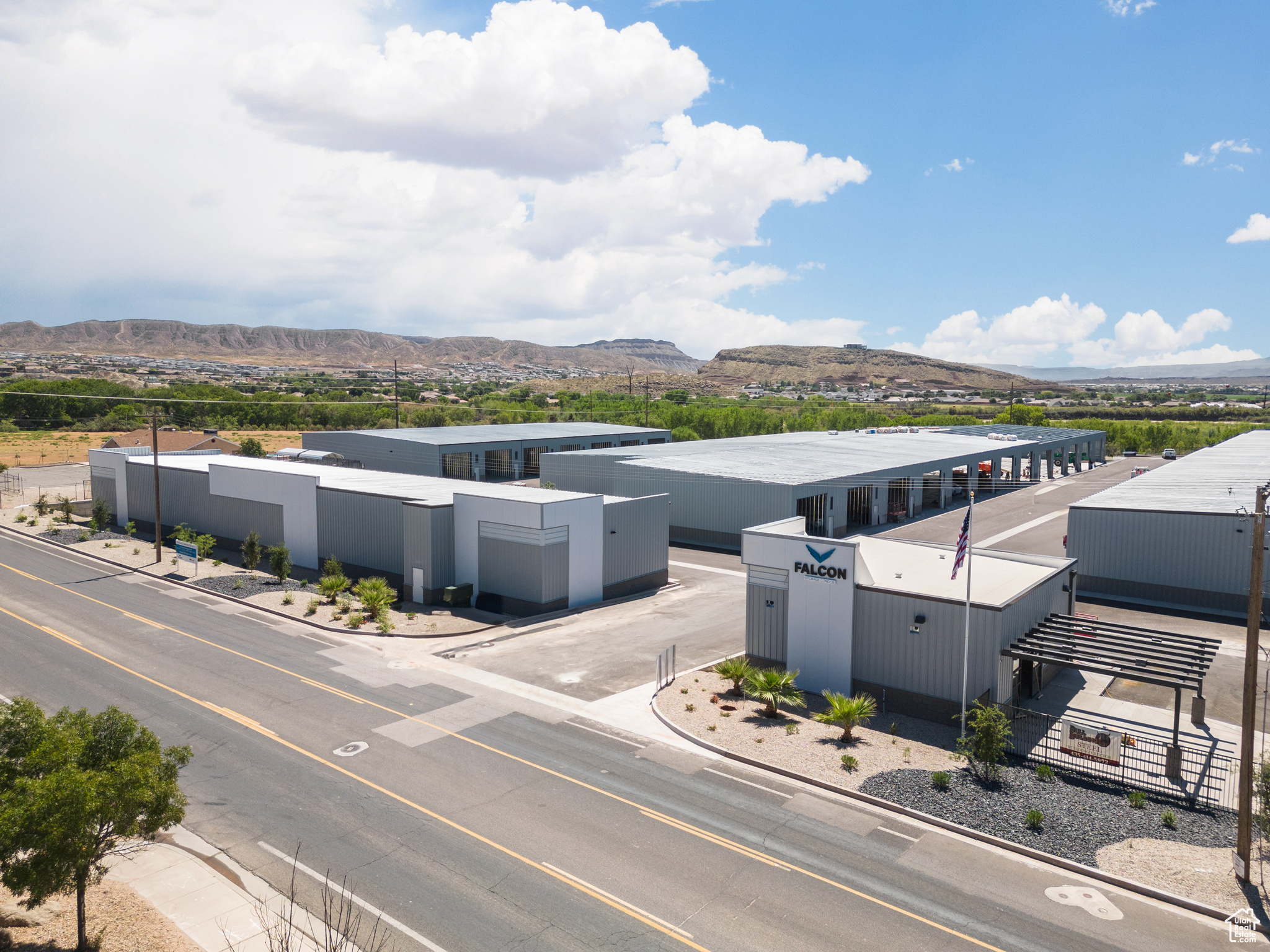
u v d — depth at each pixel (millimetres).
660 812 19281
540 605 37094
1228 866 16969
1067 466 107625
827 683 27359
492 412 148125
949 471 73875
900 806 19422
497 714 25375
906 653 25703
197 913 15062
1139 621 37375
